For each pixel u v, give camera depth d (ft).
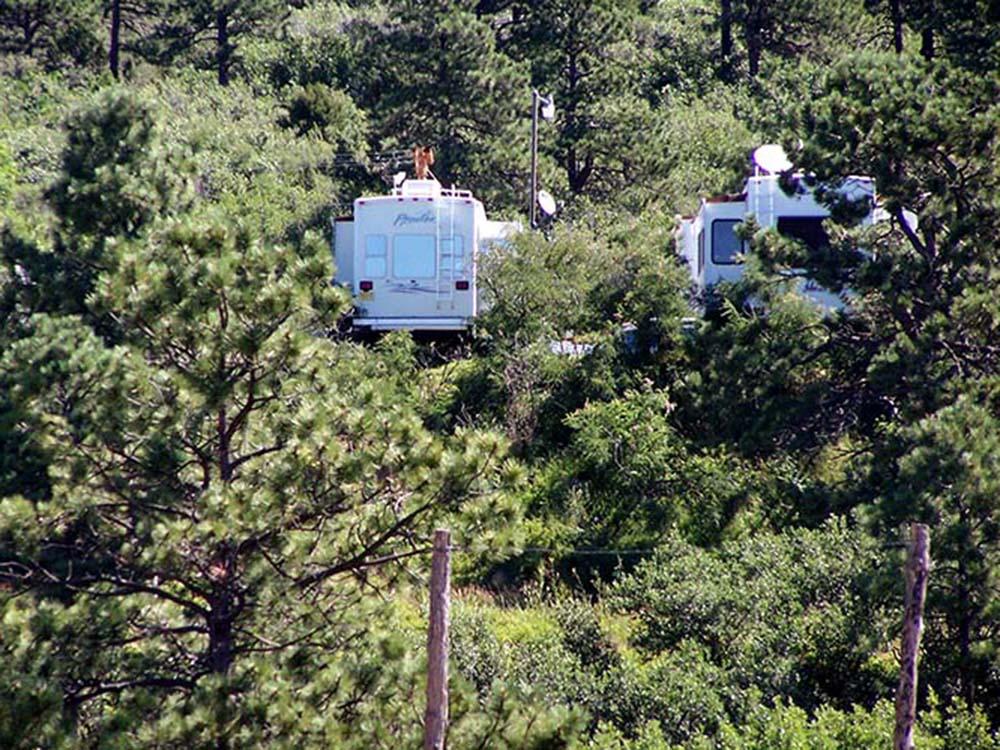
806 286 350.23
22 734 176.96
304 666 192.34
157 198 311.47
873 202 323.16
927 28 565.53
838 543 272.31
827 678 249.55
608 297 390.83
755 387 320.09
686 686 234.99
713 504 314.55
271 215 513.04
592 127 571.69
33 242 319.27
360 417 195.21
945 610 242.37
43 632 190.08
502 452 195.52
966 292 298.56
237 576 194.08
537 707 185.37
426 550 194.29
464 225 391.24
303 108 644.69
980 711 225.76
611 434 328.70
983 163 312.50
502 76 556.92
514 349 366.84
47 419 195.83
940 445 249.14
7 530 192.34
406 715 185.88
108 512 197.57
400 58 557.33
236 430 201.05
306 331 201.57
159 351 198.29
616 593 274.98
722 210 382.83
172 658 196.34
